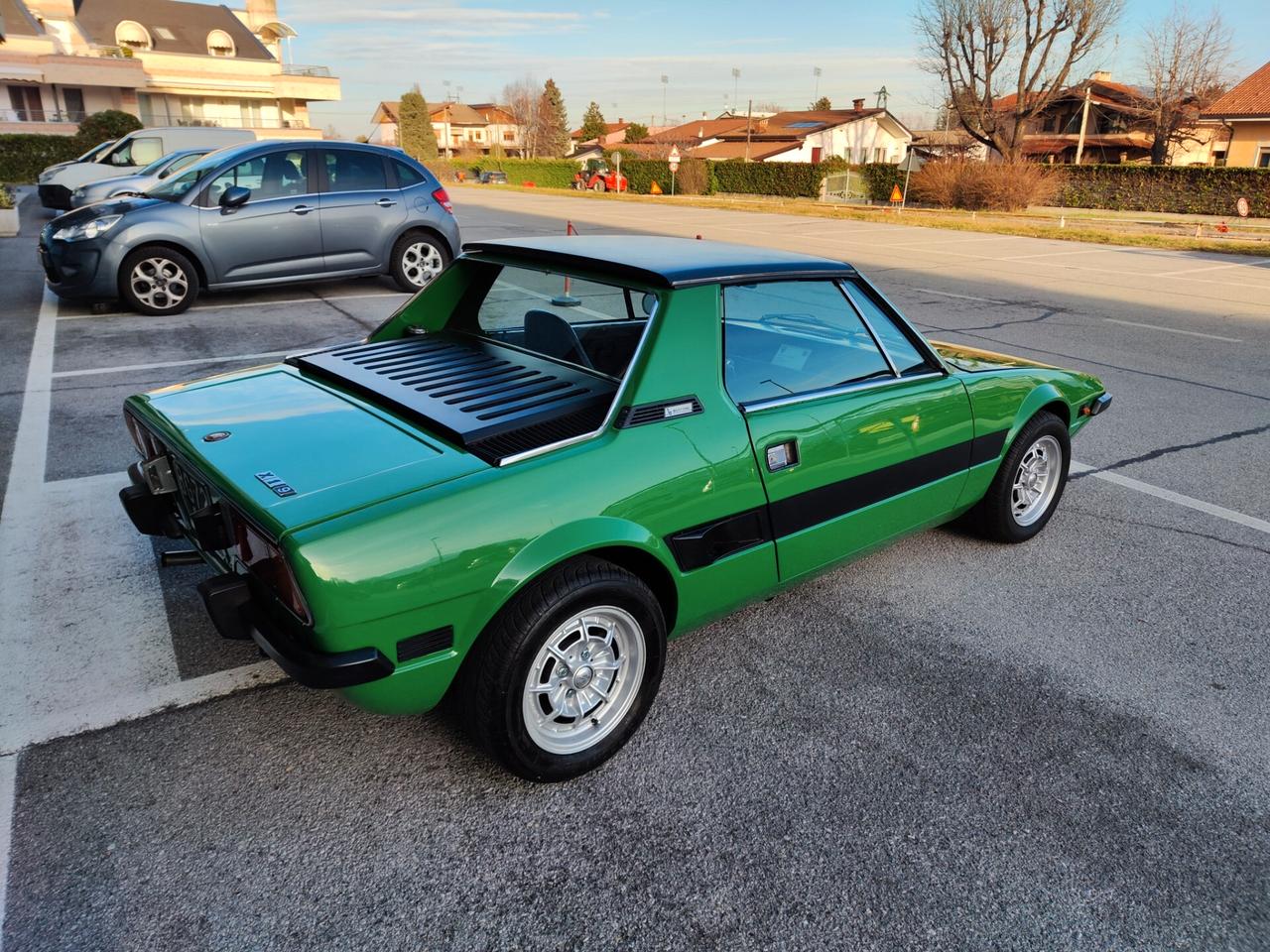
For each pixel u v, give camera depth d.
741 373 2.91
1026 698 3.12
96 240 8.41
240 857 2.29
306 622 2.14
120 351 7.44
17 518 4.21
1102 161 54.31
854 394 3.25
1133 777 2.73
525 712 2.45
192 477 2.64
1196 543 4.49
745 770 2.71
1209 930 2.19
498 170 68.88
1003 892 2.28
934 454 3.61
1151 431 6.34
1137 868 2.38
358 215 9.77
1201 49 47.41
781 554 3.08
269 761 2.66
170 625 3.37
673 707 3.01
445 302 3.67
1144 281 14.48
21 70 44.03
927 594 3.88
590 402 2.75
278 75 55.91
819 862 2.35
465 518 2.25
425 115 80.88
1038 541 4.47
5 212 15.10
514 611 2.36
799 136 70.19
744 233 20.77
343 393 3.00
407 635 2.20
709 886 2.26
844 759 2.77
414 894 2.20
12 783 2.51
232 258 9.10
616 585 2.50
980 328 9.82
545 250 3.19
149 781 2.55
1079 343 9.23
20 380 6.52
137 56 50.97
